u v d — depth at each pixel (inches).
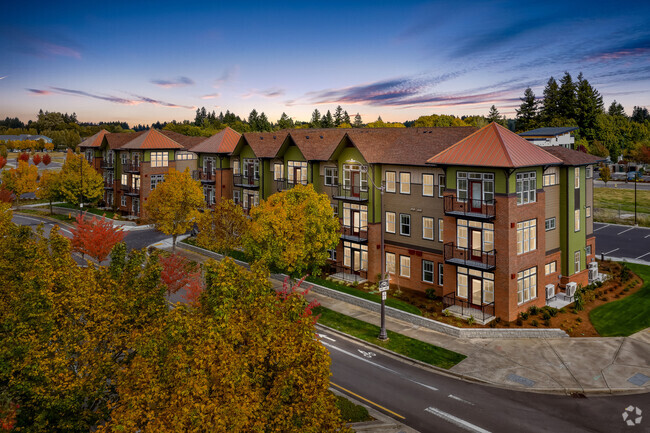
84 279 573.9
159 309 600.1
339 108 6929.1
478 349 1043.9
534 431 738.8
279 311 532.7
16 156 7401.6
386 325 1195.9
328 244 1445.6
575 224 1424.7
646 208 2770.7
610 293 1401.3
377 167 1498.5
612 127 5009.8
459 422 763.4
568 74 4630.9
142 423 411.5
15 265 682.8
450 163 1230.9
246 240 1398.9
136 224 2438.5
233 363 410.9
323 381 468.4
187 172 1809.8
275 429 421.4
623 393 859.4
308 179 1722.4
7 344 506.3
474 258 1233.4
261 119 6432.1
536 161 1197.1
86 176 2630.4
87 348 503.2
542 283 1273.4
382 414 780.6
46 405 462.3
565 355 1008.9
